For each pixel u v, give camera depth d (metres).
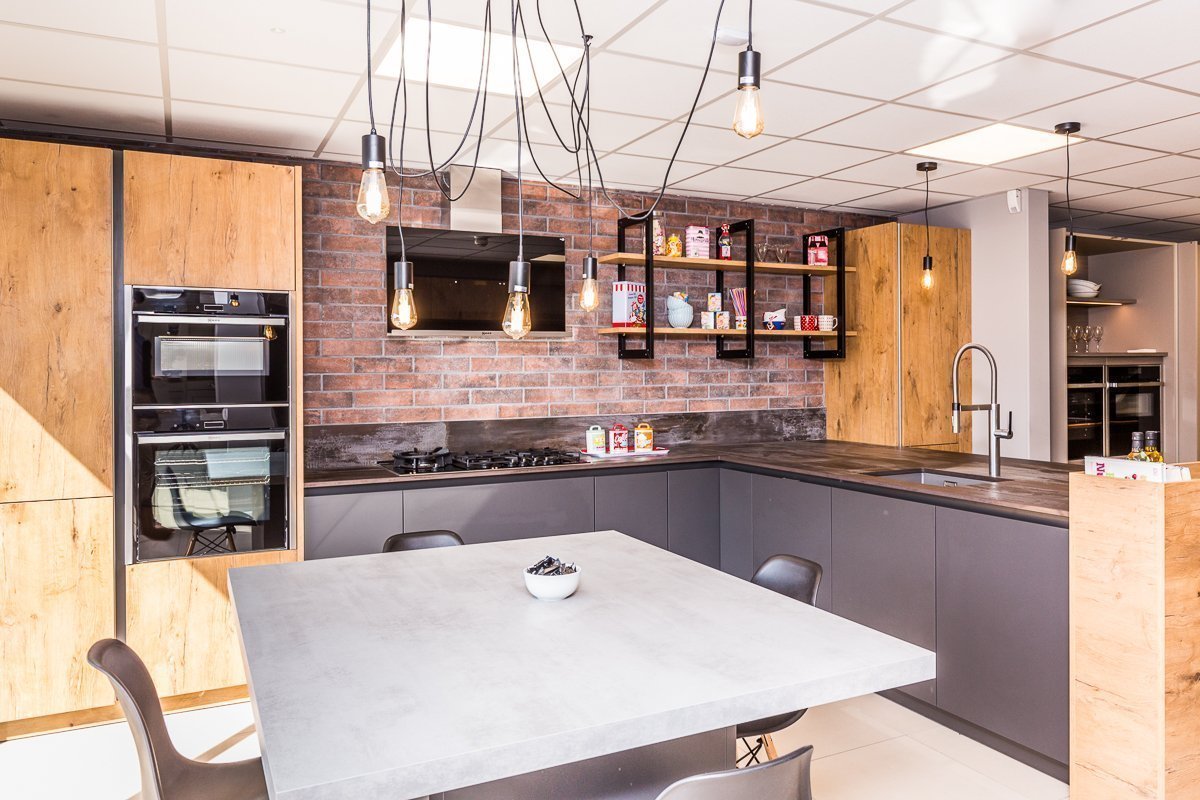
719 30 2.54
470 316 4.36
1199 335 5.79
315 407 4.07
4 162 3.05
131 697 1.54
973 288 5.14
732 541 4.42
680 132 3.61
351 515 3.67
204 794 1.73
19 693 3.09
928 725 3.17
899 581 3.30
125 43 2.61
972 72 2.92
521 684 1.48
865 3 2.37
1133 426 5.66
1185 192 4.93
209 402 3.37
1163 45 2.69
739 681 1.48
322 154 3.94
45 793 2.71
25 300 3.08
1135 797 2.27
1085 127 3.59
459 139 3.70
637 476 4.30
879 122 3.49
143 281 3.25
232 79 2.93
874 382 5.06
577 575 2.06
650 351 4.52
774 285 5.23
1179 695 2.22
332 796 1.13
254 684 1.50
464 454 4.38
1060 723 2.66
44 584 3.12
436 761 1.20
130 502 3.24
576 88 3.05
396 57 2.74
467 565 2.43
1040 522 2.71
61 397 3.13
